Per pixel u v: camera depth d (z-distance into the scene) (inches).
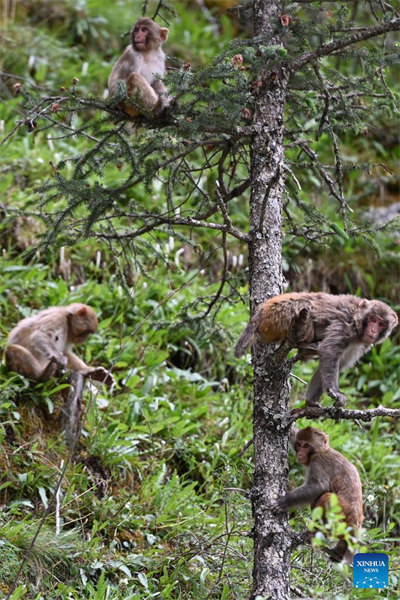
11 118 781.9
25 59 838.5
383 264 770.8
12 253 660.1
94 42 917.8
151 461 546.6
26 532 452.4
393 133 899.4
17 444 513.7
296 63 426.9
